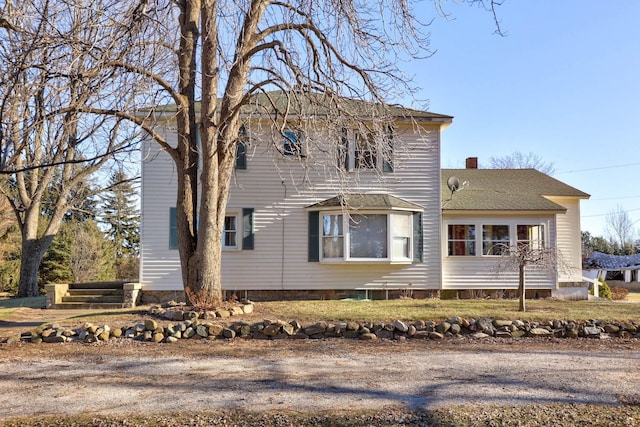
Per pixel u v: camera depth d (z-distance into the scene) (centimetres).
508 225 1880
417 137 1842
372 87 1283
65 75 1052
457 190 2041
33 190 2170
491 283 1859
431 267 1827
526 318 1116
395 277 1819
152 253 1759
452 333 1075
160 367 805
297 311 1209
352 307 1289
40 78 1040
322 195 1812
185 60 1276
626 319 1116
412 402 595
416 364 812
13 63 1003
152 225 1762
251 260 1792
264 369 783
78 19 1115
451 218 1869
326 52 1274
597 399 602
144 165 1766
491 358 859
